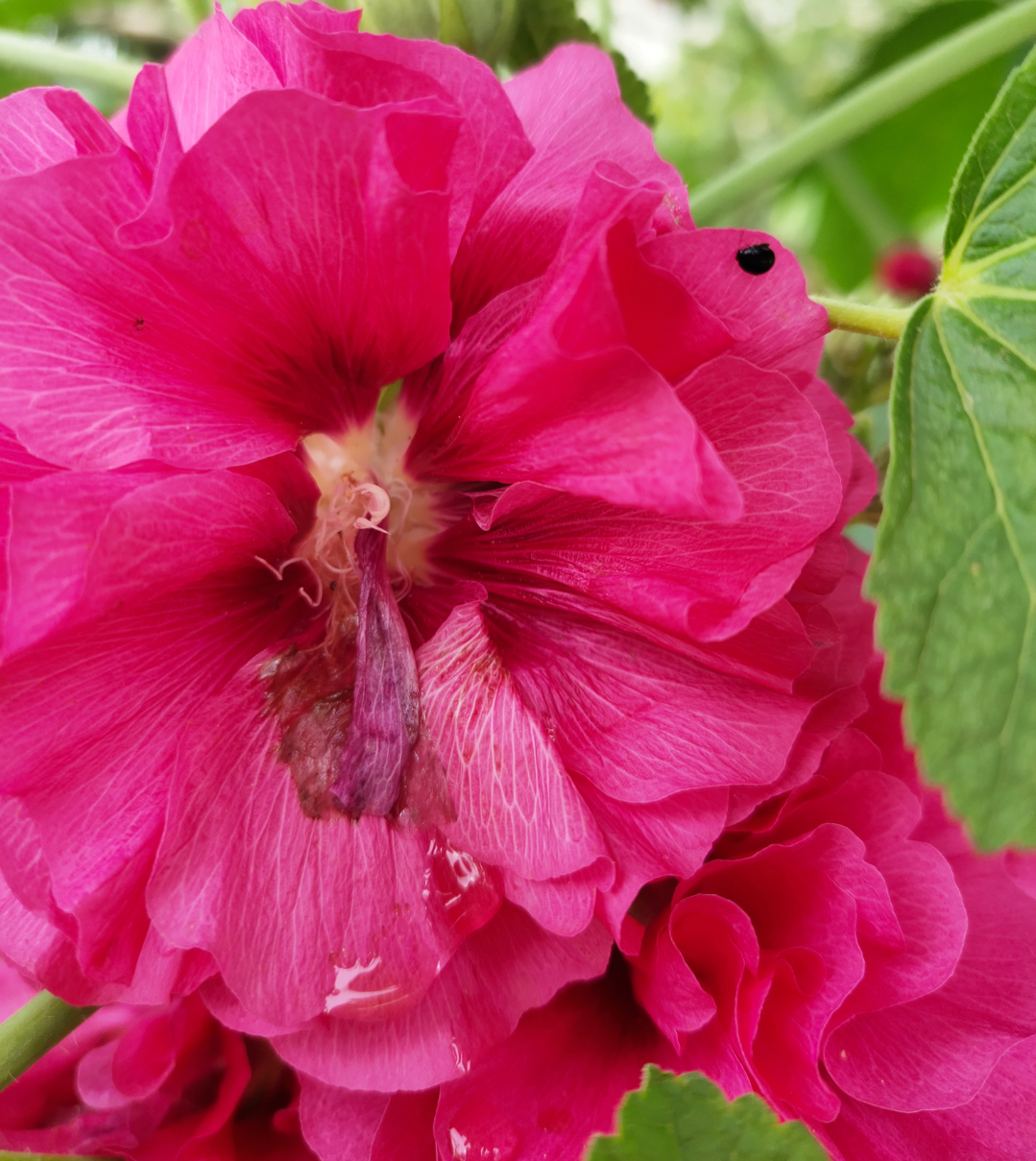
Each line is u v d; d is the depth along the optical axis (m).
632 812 0.19
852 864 0.20
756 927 0.20
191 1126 0.21
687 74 0.63
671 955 0.19
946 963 0.20
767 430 0.18
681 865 0.19
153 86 0.18
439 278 0.18
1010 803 0.18
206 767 0.18
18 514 0.16
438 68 0.19
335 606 0.20
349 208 0.17
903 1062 0.20
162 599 0.18
